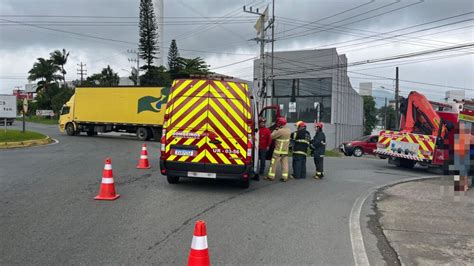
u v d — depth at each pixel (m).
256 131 10.10
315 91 41.19
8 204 7.48
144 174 11.61
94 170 11.91
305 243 5.91
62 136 29.81
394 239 6.21
